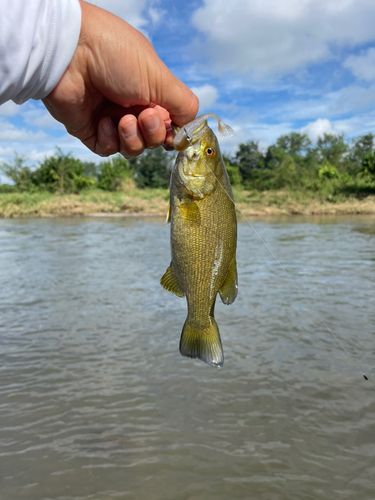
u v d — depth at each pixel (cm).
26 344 76
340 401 56
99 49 23
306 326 84
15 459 45
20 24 17
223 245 28
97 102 27
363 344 75
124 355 71
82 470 44
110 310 96
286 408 55
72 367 67
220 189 28
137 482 42
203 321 28
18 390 60
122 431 50
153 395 58
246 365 67
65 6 20
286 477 43
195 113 27
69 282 123
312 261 154
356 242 206
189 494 40
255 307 97
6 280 126
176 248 28
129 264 151
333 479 42
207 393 59
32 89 20
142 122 26
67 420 53
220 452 46
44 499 40
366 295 106
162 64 25
